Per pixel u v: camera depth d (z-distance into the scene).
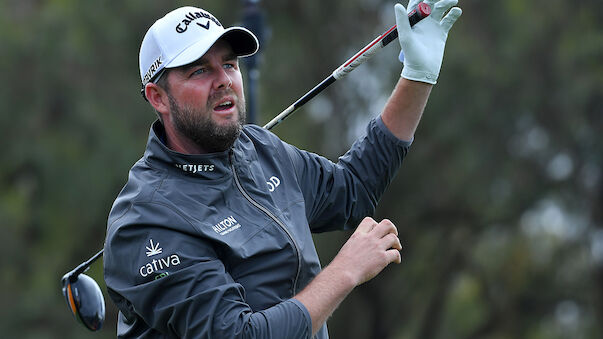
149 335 12.27
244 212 12.33
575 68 44.41
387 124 14.02
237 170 12.56
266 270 12.15
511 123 45.53
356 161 14.05
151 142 12.50
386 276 54.44
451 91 44.69
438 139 46.44
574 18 44.88
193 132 12.40
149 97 12.81
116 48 44.88
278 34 45.66
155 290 11.80
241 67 37.59
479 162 46.62
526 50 44.97
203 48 12.16
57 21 44.03
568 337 54.41
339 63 47.66
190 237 11.91
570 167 48.34
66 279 13.72
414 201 49.66
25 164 45.88
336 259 12.20
